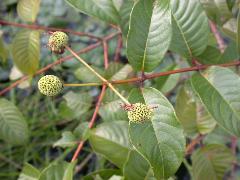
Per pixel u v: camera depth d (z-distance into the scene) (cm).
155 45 21
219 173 28
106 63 34
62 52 23
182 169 49
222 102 21
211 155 28
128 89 28
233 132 21
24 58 30
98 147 25
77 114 32
